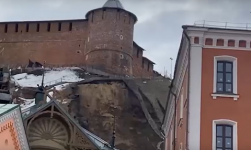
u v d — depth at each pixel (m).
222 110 36.47
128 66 131.25
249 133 36.06
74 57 133.25
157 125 108.62
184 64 40.88
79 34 134.75
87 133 28.56
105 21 131.38
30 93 96.94
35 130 26.41
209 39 37.94
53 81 120.75
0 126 21.73
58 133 26.59
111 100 112.81
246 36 37.84
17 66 136.38
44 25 138.12
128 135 105.94
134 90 117.12
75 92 111.25
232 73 37.50
